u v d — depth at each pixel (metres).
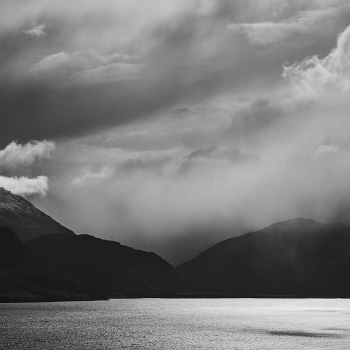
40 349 136.50
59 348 138.50
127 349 138.75
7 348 137.50
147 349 139.38
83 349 137.38
